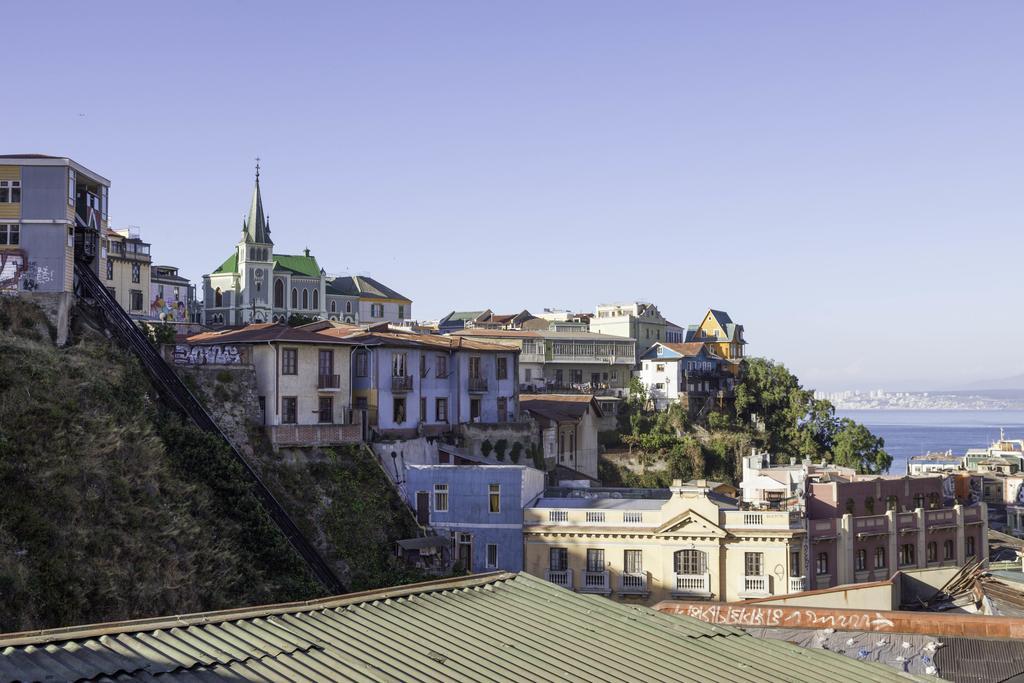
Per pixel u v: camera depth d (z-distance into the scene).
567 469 114.50
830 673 30.83
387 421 89.94
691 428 155.12
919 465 177.25
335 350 84.94
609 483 139.50
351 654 26.72
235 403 79.75
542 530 78.06
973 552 89.38
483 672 26.88
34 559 55.94
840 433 160.25
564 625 31.89
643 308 197.38
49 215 77.44
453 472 81.12
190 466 70.50
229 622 27.78
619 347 173.12
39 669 22.89
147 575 60.19
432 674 26.19
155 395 75.00
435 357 97.00
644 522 75.94
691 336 199.25
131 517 62.44
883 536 81.38
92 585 57.06
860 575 79.88
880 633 41.22
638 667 28.94
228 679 23.98
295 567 69.62
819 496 83.56
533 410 114.56
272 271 185.50
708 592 73.94
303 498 77.69
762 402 166.88
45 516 58.62
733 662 30.52
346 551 76.56
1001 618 40.25
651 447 145.75
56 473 61.00
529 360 161.38
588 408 123.94
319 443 81.88
